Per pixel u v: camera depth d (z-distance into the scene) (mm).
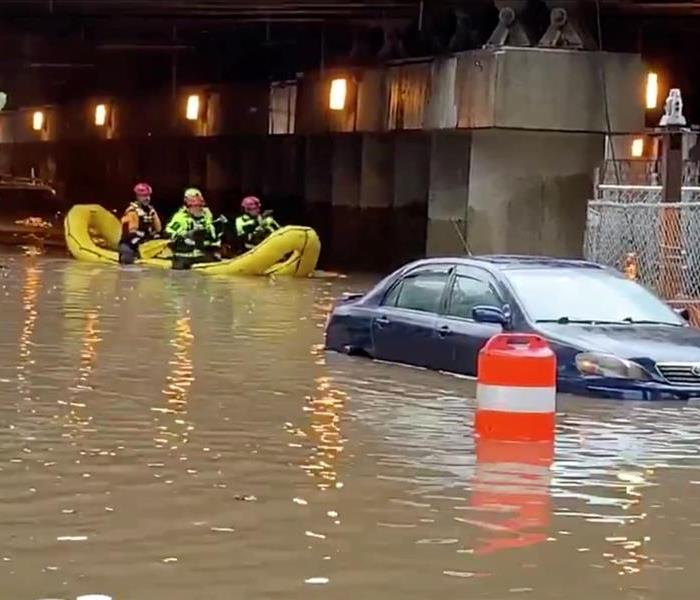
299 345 15797
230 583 6766
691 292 17516
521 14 25641
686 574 7066
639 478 9156
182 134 43531
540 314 12758
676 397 11805
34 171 62812
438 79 27391
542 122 25344
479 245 26406
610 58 25594
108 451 9766
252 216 28719
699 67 32812
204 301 21312
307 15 30609
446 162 27719
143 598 6508
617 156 27797
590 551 7434
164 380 13023
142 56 45500
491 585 6809
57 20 34500
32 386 12516
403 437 10375
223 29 36969
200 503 8320
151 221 28922
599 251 18500
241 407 11617
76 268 27328
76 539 7496
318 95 33781
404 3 28031
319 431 10578
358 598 6570
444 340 13469
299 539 7562
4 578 6781
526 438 10297
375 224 33438
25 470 9133
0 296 21250
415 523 7918
